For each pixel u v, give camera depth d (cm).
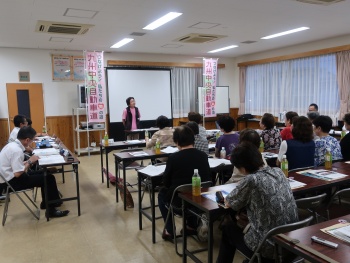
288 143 283
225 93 948
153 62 854
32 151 394
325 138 312
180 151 256
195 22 512
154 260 255
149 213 356
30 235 306
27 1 388
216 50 823
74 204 392
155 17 475
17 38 610
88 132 739
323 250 127
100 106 700
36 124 750
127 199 376
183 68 905
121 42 679
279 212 166
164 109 866
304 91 752
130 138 716
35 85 742
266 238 157
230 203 180
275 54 826
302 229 147
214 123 937
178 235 288
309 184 227
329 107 696
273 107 838
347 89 650
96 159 687
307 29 585
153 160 398
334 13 471
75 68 778
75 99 785
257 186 169
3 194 338
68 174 547
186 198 211
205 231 260
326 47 690
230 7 431
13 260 258
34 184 339
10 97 722
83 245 284
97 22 497
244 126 936
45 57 748
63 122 778
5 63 713
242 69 941
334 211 238
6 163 325
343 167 279
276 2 412
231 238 192
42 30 543
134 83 823
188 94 916
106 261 255
